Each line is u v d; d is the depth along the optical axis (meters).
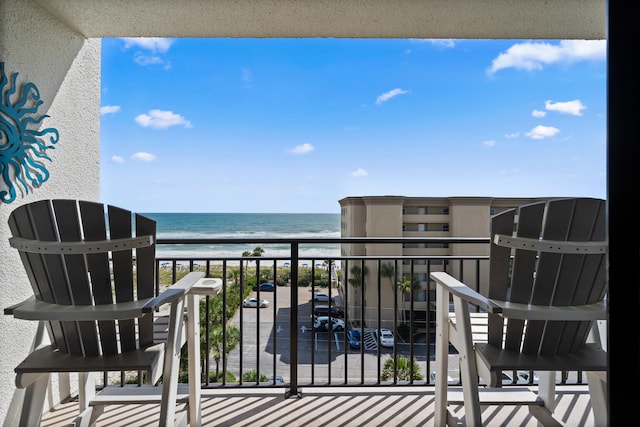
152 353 1.48
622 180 0.76
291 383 2.17
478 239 2.28
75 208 1.36
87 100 2.38
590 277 1.36
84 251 1.35
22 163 1.86
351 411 1.99
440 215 21.83
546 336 1.42
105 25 2.23
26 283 1.89
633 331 0.74
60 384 2.10
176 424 1.63
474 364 1.43
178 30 2.36
